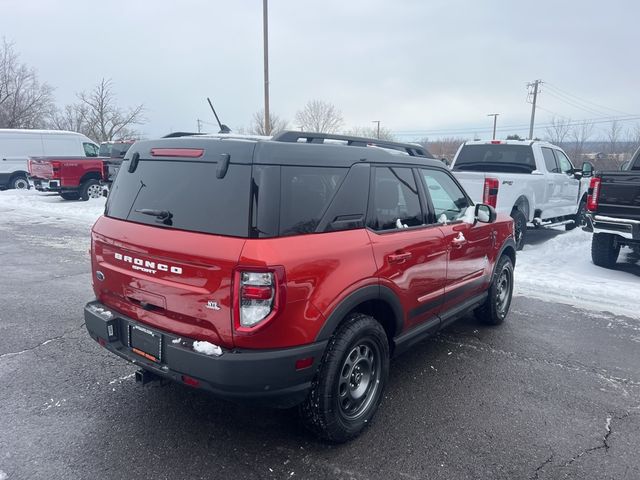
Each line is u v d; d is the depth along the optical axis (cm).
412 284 352
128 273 300
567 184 1126
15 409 336
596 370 428
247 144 264
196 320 267
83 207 1554
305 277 261
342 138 362
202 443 303
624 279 759
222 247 253
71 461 281
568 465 291
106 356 427
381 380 330
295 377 265
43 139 2045
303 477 273
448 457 295
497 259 505
